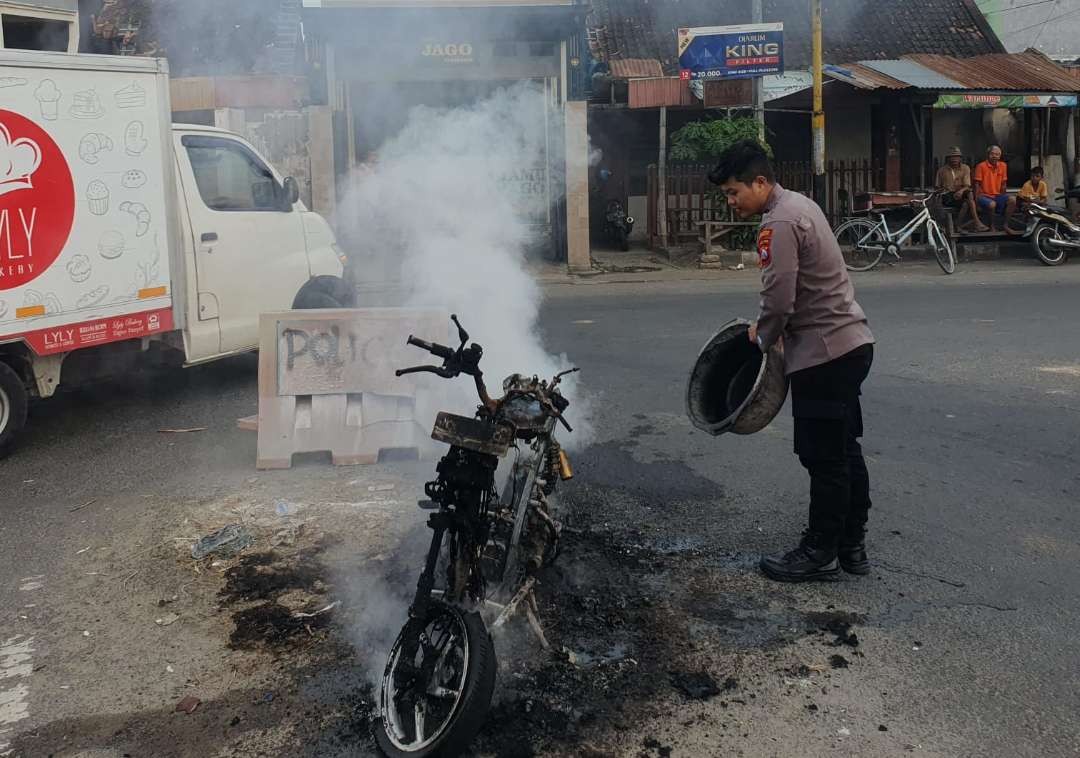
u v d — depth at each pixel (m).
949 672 3.26
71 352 6.35
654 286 13.23
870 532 4.49
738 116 16.55
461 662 2.90
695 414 4.24
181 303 6.49
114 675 3.33
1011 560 4.15
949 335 8.99
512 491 3.35
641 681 3.23
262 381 5.52
